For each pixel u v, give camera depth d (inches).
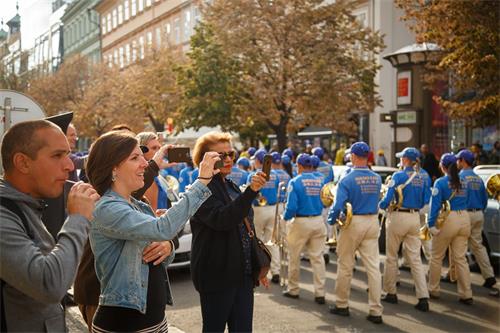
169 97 640.4
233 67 687.1
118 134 111.7
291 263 285.0
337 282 252.8
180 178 487.8
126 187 110.4
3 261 82.0
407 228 266.4
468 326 231.5
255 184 142.9
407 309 262.2
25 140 88.9
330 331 227.8
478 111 487.2
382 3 789.2
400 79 676.1
